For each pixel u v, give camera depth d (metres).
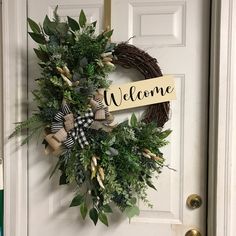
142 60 1.16
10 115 1.22
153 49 1.22
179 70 1.22
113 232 1.26
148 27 1.22
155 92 1.16
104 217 1.17
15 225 1.24
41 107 1.12
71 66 1.10
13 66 1.22
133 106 1.17
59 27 1.09
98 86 1.13
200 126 1.23
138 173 1.10
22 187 1.26
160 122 1.17
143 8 1.22
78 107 1.10
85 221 1.27
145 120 1.18
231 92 1.13
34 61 1.25
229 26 1.12
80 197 1.18
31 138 1.26
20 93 1.23
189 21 1.21
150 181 1.20
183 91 1.23
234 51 1.13
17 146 1.23
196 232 1.23
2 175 1.23
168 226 1.25
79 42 1.08
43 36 1.12
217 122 1.14
